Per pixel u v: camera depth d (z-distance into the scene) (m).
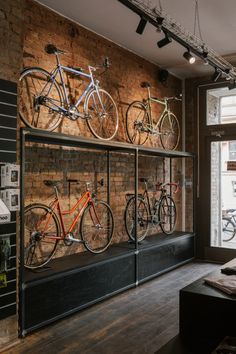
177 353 2.26
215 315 2.43
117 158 5.29
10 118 3.13
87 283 3.95
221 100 6.56
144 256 4.97
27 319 3.27
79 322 3.60
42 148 4.08
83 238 4.36
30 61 3.91
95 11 4.23
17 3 3.21
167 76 6.16
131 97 5.51
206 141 6.55
